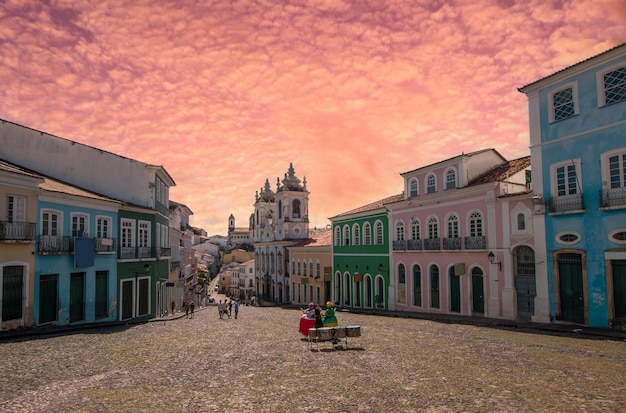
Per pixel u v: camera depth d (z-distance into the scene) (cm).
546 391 855
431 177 2727
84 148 2572
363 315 2758
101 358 1205
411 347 1364
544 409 752
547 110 1959
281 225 5569
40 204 1905
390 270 3067
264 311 3478
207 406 791
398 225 3017
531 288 2039
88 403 802
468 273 2384
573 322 1822
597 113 1761
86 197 2148
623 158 1673
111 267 2352
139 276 2622
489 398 816
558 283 1888
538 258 1962
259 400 826
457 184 2498
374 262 3272
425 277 2730
